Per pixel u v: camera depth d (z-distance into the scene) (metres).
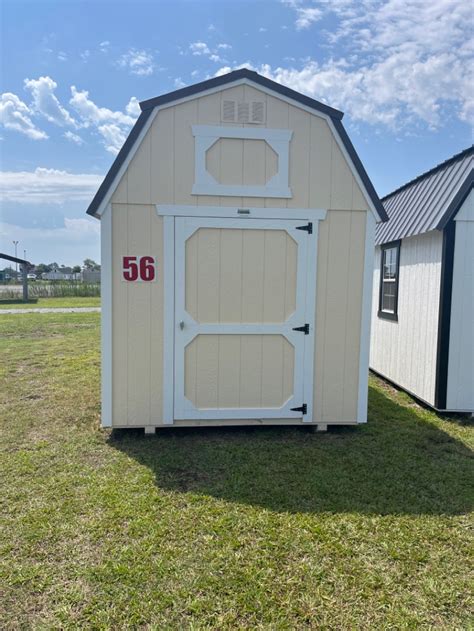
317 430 4.72
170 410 4.50
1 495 3.22
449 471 3.75
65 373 7.20
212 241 4.42
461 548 2.66
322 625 2.05
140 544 2.63
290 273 4.52
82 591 2.24
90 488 3.33
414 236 5.99
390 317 6.98
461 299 5.30
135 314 4.40
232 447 4.22
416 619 2.09
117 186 4.29
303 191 4.47
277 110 4.39
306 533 2.77
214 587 2.28
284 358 4.59
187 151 4.33
